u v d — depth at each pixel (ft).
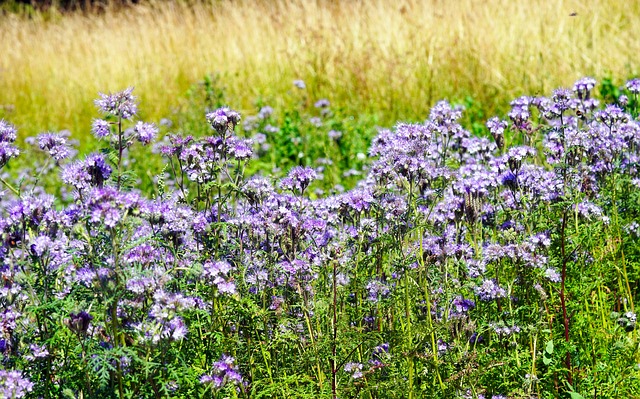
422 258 12.11
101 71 46.93
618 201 15.87
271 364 12.10
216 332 11.06
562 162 13.98
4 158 11.89
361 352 12.32
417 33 39.19
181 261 11.85
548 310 13.14
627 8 38.63
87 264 11.03
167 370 10.37
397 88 35.47
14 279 10.43
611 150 15.33
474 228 13.65
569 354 12.55
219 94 35.42
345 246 11.89
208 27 51.11
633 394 12.44
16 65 51.96
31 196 10.87
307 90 38.37
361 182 15.79
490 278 13.79
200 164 13.05
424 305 12.73
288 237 12.26
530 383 11.72
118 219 9.63
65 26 62.18
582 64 32.99
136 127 11.14
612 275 14.90
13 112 44.45
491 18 38.91
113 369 9.44
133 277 10.06
